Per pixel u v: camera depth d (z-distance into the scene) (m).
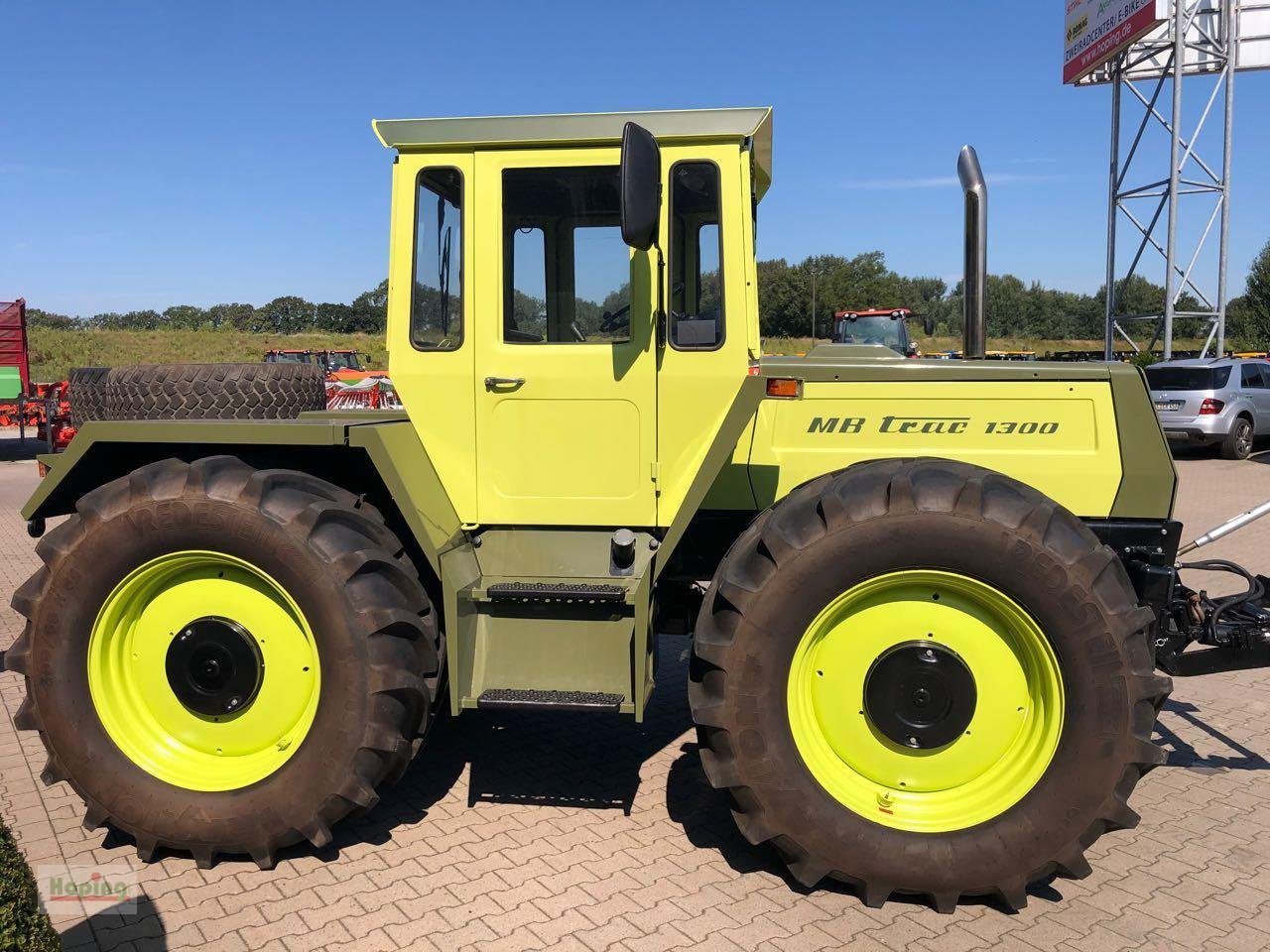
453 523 3.43
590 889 3.02
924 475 2.96
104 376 4.22
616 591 3.20
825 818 2.89
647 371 3.36
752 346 3.36
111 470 3.62
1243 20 18.75
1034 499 2.89
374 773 3.11
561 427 3.43
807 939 2.75
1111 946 2.73
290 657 3.20
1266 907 2.94
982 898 3.00
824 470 3.51
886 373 3.46
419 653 3.19
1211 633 3.28
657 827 3.45
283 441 3.20
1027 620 2.86
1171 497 3.33
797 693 3.00
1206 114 18.44
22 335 16.53
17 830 3.44
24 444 17.03
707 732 2.99
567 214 3.41
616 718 4.55
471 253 3.42
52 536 3.19
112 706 3.23
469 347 3.44
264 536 3.04
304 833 3.10
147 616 3.26
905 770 3.02
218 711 3.22
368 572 3.10
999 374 3.39
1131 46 18.38
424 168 3.43
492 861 3.20
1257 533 8.82
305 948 2.70
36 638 3.17
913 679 2.99
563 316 3.44
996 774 2.99
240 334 45.28
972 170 3.88
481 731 4.38
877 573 2.90
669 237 3.31
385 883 3.06
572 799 3.68
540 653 3.25
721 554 3.79
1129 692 2.79
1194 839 3.39
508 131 3.35
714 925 2.82
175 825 3.12
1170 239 18.05
